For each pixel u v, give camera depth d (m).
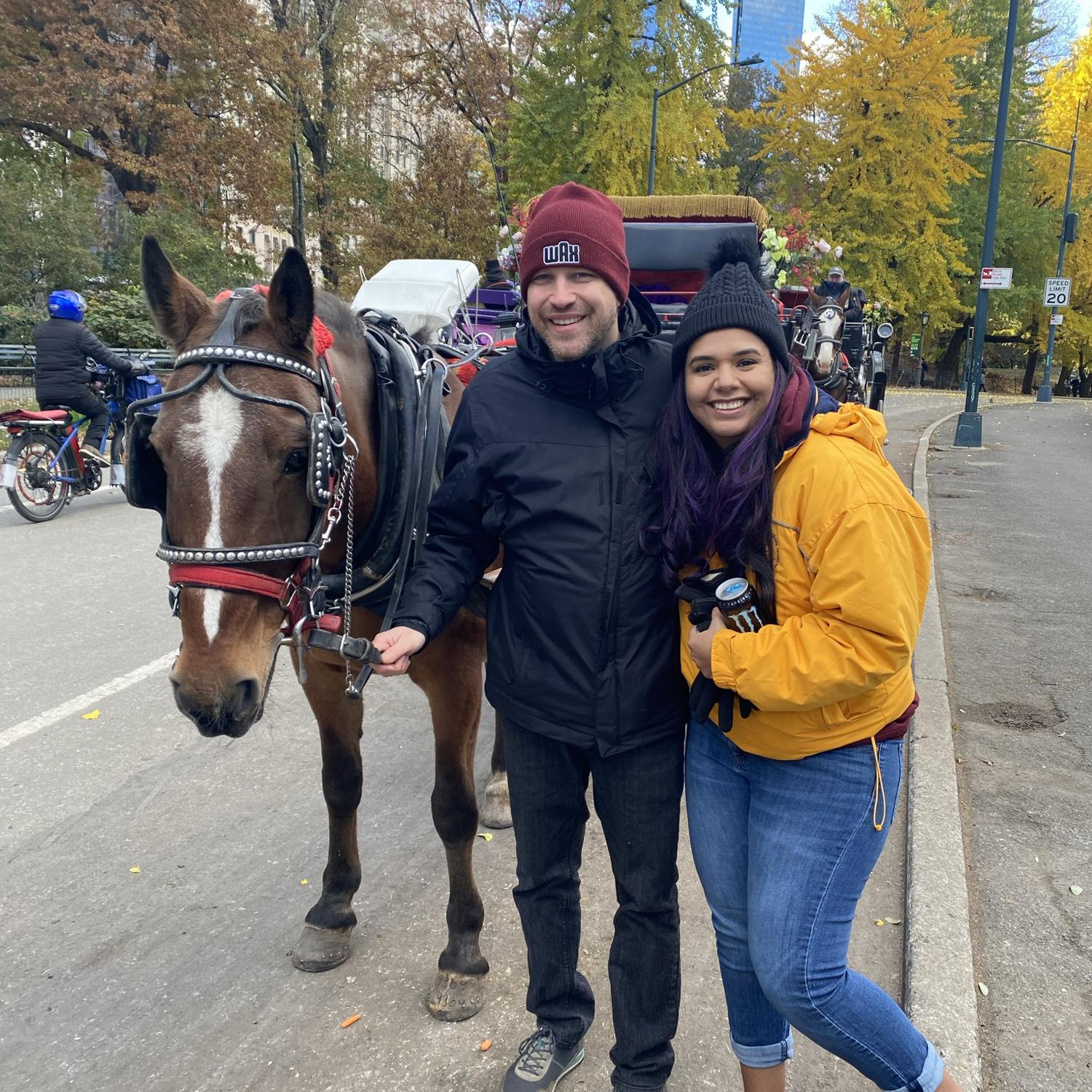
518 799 2.03
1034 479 11.97
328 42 24.11
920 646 5.23
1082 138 34.19
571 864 2.13
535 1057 2.20
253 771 3.86
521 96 25.00
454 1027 2.45
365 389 2.31
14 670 4.77
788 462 1.68
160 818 3.48
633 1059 2.04
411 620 1.97
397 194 24.86
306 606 1.94
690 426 1.75
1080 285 35.91
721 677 1.65
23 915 2.89
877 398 14.78
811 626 1.60
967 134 33.25
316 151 25.84
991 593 6.59
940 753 3.82
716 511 1.68
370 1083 2.25
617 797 1.95
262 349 1.87
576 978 2.26
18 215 19.42
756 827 1.83
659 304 6.51
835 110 27.16
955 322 34.41
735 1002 1.95
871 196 26.73
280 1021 2.46
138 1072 2.27
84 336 8.27
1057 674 4.96
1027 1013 2.46
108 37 21.38
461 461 2.02
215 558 1.76
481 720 4.59
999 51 33.44
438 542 2.08
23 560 6.84
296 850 3.29
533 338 1.94
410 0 25.06
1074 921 2.85
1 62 20.53
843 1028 1.75
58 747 3.98
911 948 2.62
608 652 1.84
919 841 3.17
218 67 21.84
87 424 9.70
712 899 1.95
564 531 1.84
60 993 2.55
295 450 1.83
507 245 7.04
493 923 2.89
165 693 4.55
